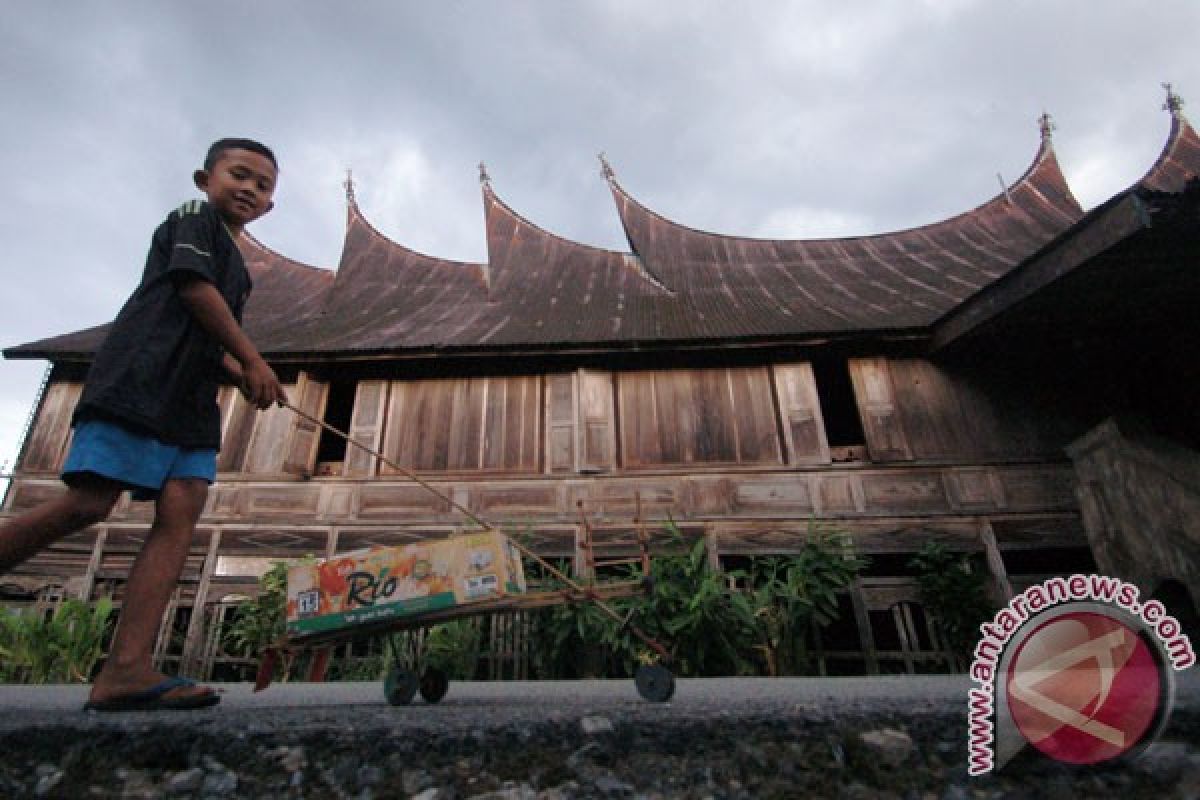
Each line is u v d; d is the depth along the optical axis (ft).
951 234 40.47
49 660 18.45
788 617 19.48
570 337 27.35
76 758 3.70
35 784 3.56
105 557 25.22
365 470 26.73
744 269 39.32
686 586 18.83
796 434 25.86
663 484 25.63
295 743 3.72
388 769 3.61
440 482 26.40
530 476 26.21
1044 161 43.96
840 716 3.84
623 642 17.38
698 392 27.22
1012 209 41.29
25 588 24.54
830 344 26.40
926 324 25.16
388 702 6.19
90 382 5.15
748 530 24.48
